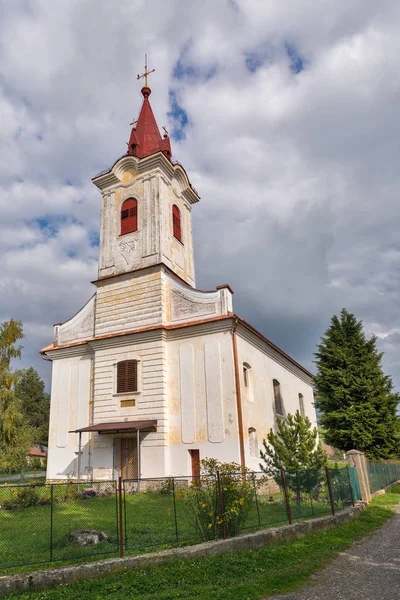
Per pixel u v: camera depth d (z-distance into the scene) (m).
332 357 28.58
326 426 27.72
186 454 21.02
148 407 22.23
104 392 23.77
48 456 24.97
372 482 20.20
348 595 6.98
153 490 18.47
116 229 27.41
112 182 28.48
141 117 31.39
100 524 11.04
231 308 22.47
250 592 7.13
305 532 11.30
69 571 7.64
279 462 15.80
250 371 23.42
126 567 8.16
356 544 10.77
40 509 12.27
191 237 29.98
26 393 65.06
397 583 7.45
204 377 21.59
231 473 10.67
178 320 23.69
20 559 8.43
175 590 7.24
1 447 31.58
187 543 9.60
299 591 7.30
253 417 22.50
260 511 11.08
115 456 22.73
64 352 26.59
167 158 27.42
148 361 22.95
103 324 25.48
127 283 25.53
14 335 34.56
